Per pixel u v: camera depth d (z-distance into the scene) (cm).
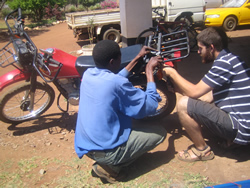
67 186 258
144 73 324
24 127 382
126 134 236
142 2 585
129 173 270
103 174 253
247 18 1006
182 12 911
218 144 301
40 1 1850
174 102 342
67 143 335
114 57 226
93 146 228
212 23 1009
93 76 227
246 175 250
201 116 247
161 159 288
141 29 604
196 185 243
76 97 348
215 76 238
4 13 2055
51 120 397
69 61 342
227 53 241
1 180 273
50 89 380
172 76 268
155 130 254
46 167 290
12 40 346
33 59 326
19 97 457
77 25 868
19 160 305
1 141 347
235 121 241
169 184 248
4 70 666
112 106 223
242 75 236
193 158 275
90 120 226
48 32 1367
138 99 224
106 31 900
